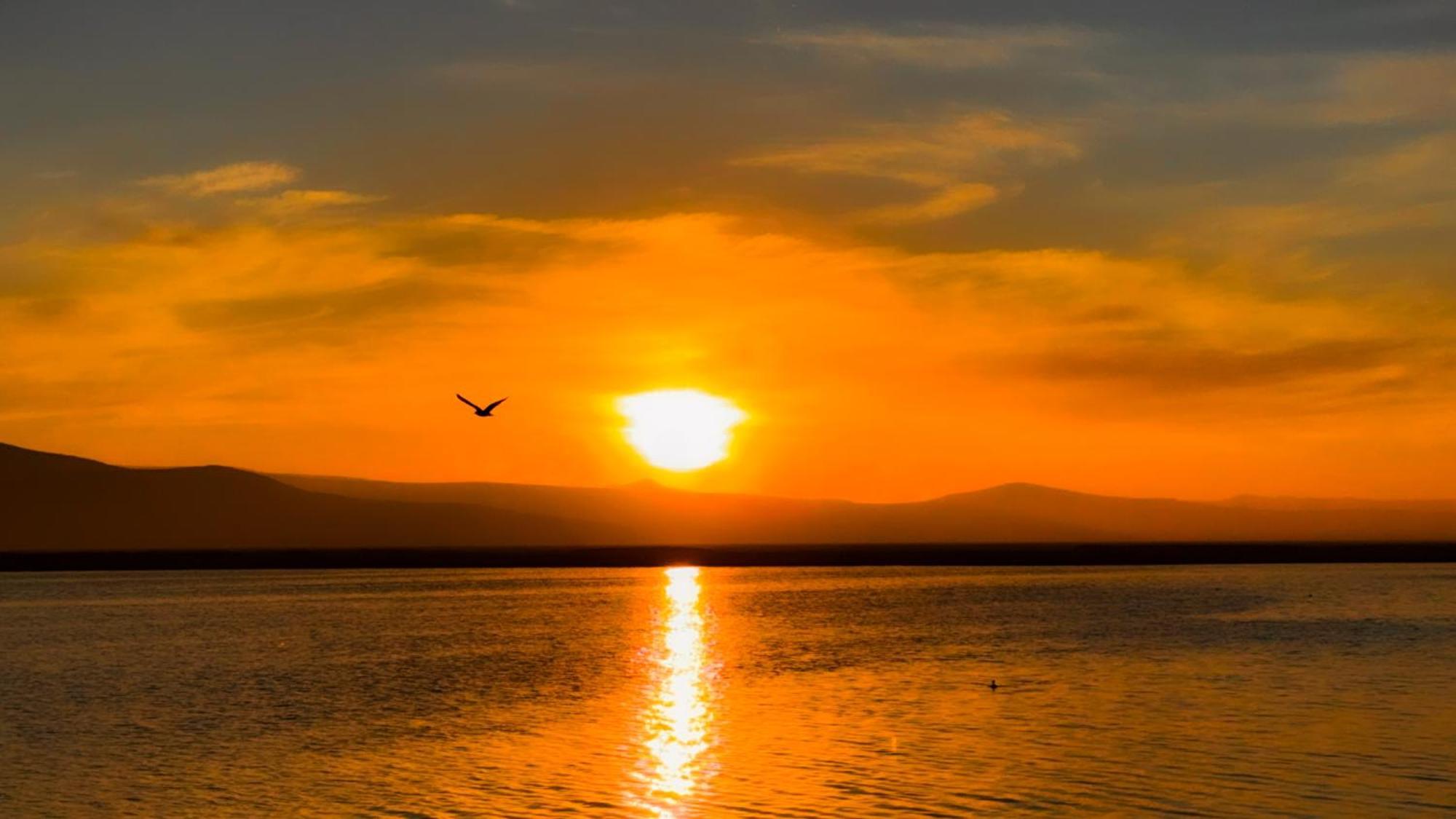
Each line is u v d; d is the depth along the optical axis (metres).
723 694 54.47
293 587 181.00
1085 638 80.56
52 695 57.38
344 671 65.69
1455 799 33.44
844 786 35.12
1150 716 46.91
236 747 42.94
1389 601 117.75
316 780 37.12
